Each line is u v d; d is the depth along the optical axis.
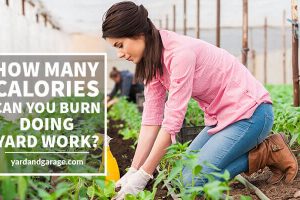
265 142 4.85
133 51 4.25
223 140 4.58
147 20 4.23
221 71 4.53
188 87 4.35
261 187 5.08
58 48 23.38
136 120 9.91
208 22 21.08
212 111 4.70
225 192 4.93
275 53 27.62
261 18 21.14
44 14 18.62
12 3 12.02
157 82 4.79
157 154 4.39
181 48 4.31
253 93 4.58
